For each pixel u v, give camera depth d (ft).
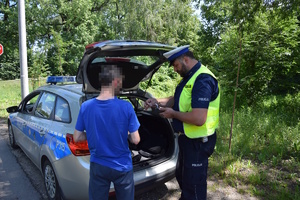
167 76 45.21
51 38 57.06
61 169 8.71
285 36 21.47
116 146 6.30
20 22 23.38
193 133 7.59
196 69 7.55
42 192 10.86
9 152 15.71
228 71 21.29
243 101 23.77
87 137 6.46
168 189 10.98
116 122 6.25
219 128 17.53
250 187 10.61
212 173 12.12
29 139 12.28
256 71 22.38
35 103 12.65
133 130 6.48
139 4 46.65
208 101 7.11
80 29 56.80
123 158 6.44
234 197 10.14
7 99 36.17
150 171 9.03
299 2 14.87
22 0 23.13
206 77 7.27
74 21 57.93
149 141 11.40
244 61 21.83
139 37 49.21
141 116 12.55
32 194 10.71
